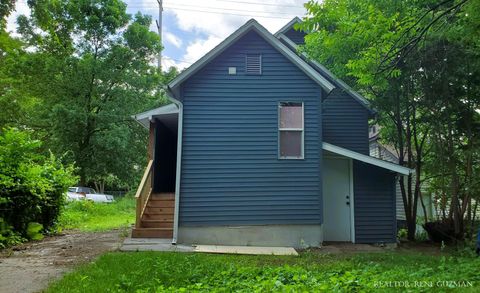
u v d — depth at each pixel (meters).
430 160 12.12
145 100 27.73
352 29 9.30
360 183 11.01
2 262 6.96
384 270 6.56
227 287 5.30
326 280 5.50
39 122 26.86
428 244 11.15
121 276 5.71
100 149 26.75
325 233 10.91
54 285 5.32
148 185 11.02
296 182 9.96
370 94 12.35
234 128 9.99
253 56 10.28
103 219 17.17
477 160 10.55
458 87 10.34
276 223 9.80
